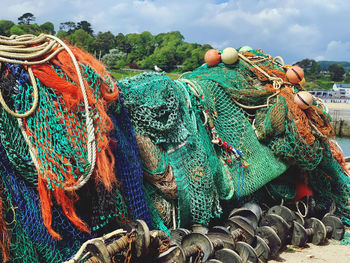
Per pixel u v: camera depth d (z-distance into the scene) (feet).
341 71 524.93
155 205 12.62
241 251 11.95
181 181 12.65
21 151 9.14
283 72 16.93
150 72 12.87
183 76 17.29
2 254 8.89
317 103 17.04
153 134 12.28
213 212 13.52
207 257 10.79
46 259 9.71
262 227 13.58
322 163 17.44
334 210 17.66
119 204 10.44
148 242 9.43
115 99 10.68
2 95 8.89
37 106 9.06
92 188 10.06
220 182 14.26
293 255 14.23
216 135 14.52
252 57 17.04
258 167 15.56
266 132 15.57
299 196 16.85
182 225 13.11
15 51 9.09
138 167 11.50
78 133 9.35
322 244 15.57
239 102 15.94
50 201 9.39
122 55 290.15
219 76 15.89
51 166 9.08
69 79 9.47
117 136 10.76
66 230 9.96
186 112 13.42
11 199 9.14
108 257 8.89
